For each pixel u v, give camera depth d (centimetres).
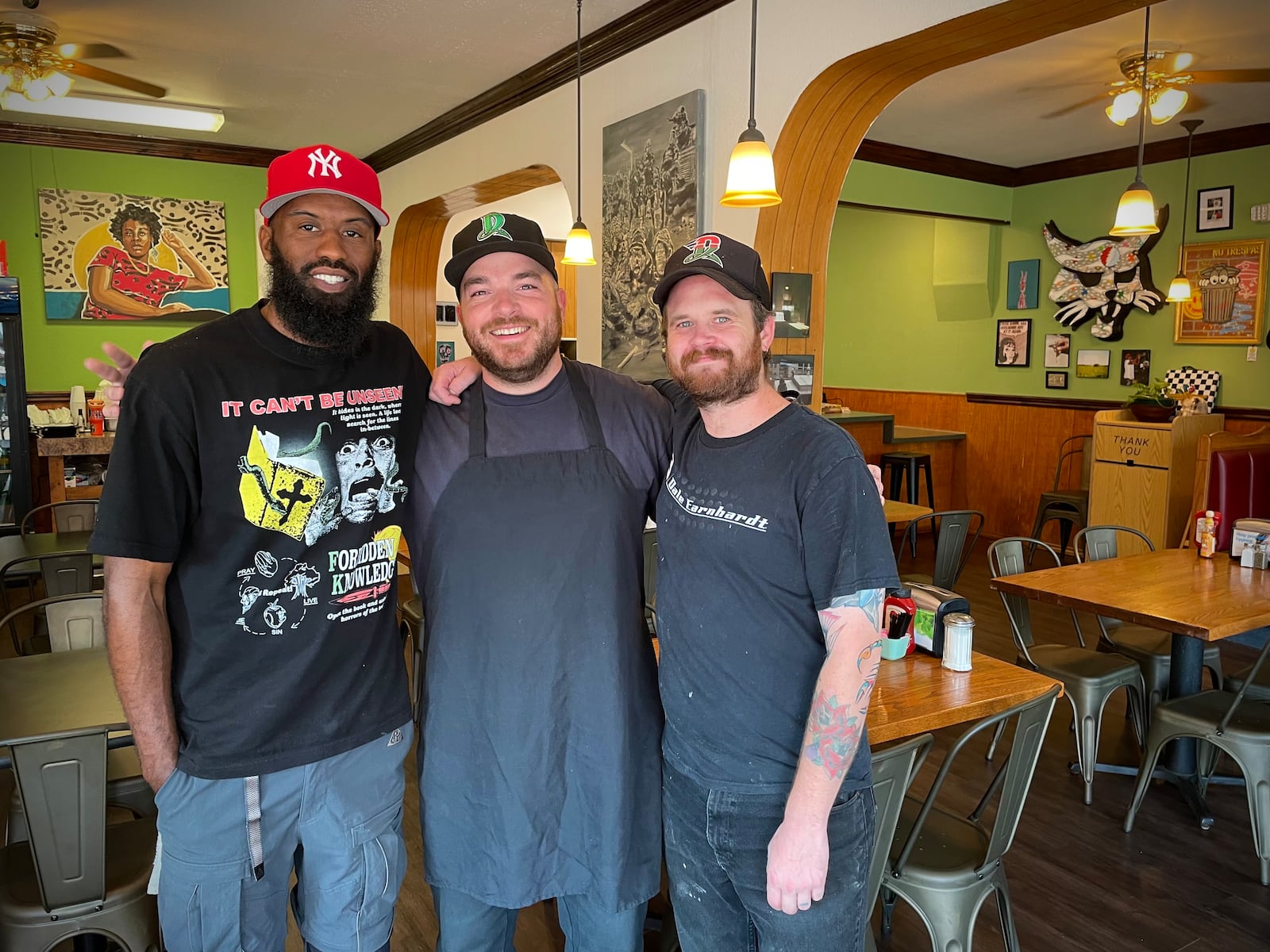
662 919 242
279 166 154
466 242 172
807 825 144
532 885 175
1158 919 258
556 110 495
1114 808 323
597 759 174
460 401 181
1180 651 333
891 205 696
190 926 164
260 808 161
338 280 155
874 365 925
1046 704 201
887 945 245
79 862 184
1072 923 255
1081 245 719
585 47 452
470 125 584
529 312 169
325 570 162
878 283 910
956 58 318
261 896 168
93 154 667
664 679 170
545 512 172
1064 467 747
